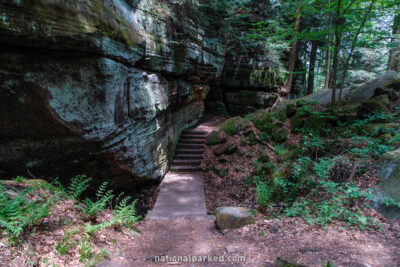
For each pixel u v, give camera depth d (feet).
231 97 61.11
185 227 18.61
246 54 58.54
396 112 24.84
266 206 20.04
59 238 10.94
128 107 20.43
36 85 14.01
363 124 25.26
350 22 26.32
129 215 16.49
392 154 17.85
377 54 37.70
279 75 58.29
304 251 11.48
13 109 14.42
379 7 25.27
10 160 16.33
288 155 28.17
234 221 16.94
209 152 37.83
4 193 11.78
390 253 10.36
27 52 13.78
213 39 46.85
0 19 11.27
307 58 71.41
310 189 20.43
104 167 20.04
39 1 12.20
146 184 27.91
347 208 15.52
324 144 25.29
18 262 8.52
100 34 15.46
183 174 33.19
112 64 17.13
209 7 41.83
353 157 20.61
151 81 25.00
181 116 43.16
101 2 16.06
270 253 12.00
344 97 33.06
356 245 11.43
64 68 14.79
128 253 12.88
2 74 13.44
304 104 34.55
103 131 17.38
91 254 11.13
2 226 9.40
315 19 44.06
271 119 37.45
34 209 11.20
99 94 16.51
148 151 25.62
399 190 14.65
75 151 17.30
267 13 51.96
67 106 15.11
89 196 21.94
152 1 24.82
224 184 30.19
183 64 34.91
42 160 17.17
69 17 13.47
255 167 30.22
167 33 28.48
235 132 39.40
